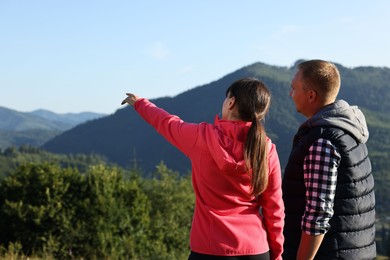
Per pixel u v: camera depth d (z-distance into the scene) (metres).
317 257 2.93
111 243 15.66
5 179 16.67
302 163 2.97
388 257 58.34
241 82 2.78
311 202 2.83
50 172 16.45
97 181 16.55
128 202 17.36
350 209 2.90
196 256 2.71
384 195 109.81
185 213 23.05
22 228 15.39
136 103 3.00
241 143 2.69
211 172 2.70
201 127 2.74
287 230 3.07
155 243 17.70
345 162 2.89
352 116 2.99
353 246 2.91
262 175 2.63
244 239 2.68
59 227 15.38
